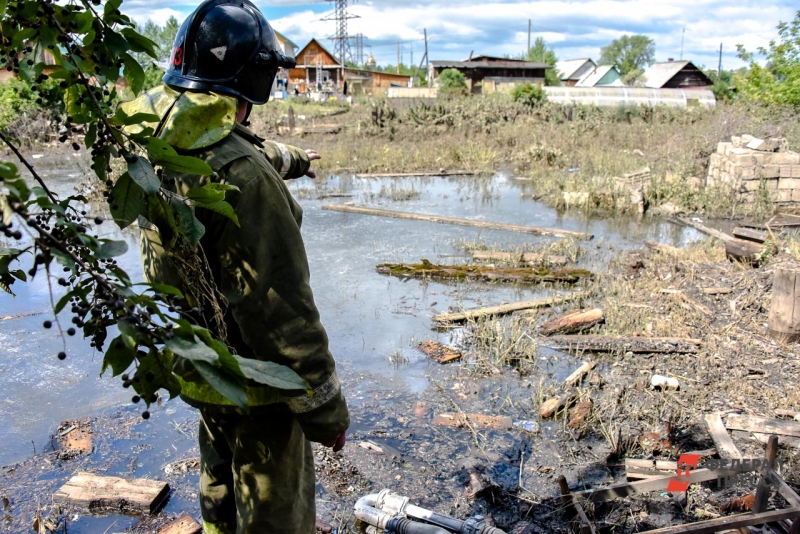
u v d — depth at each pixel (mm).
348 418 1949
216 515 2322
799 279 5000
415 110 21594
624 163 14133
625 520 3090
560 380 4711
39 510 3252
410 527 2887
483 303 6414
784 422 3906
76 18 1285
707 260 7277
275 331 1787
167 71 2010
